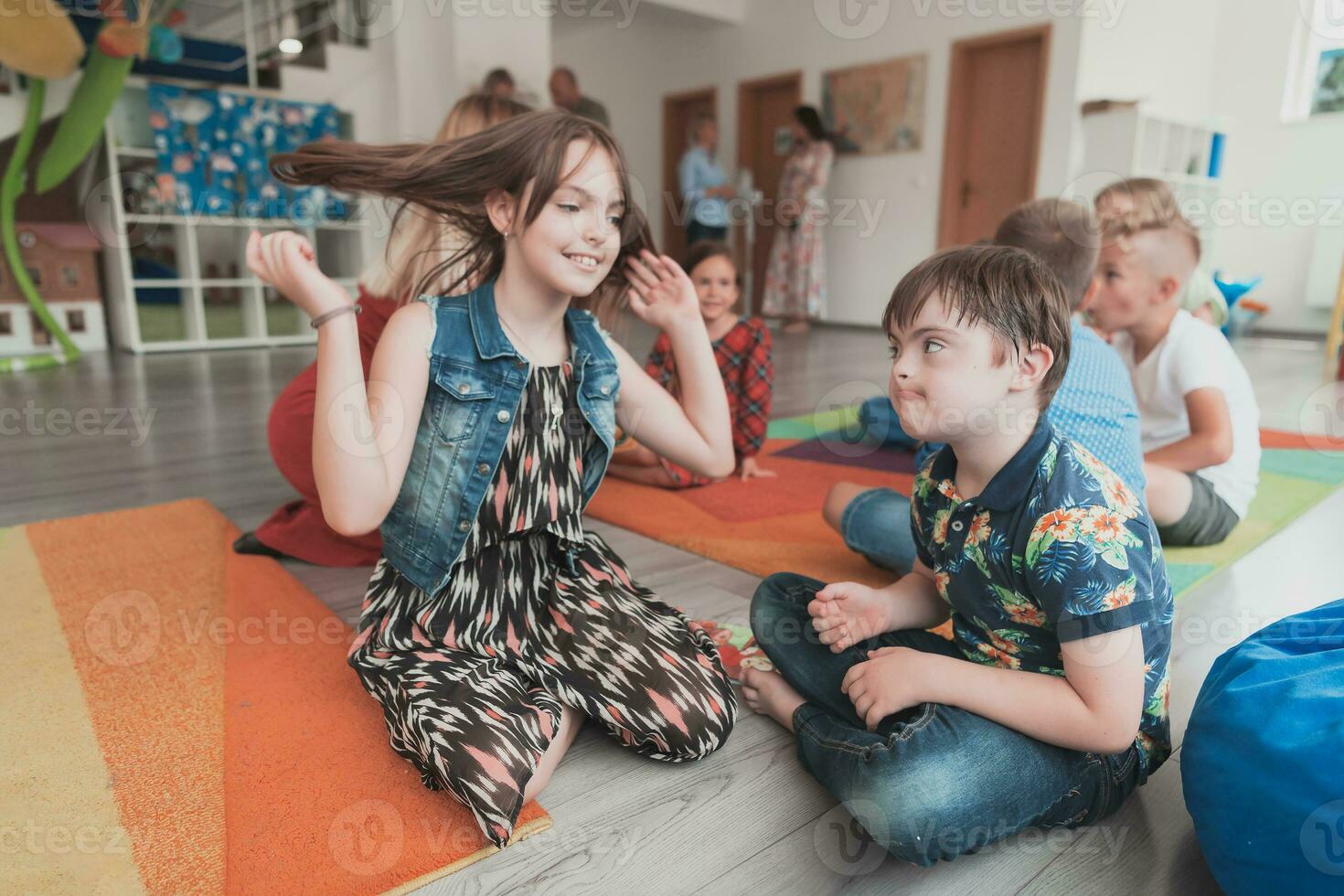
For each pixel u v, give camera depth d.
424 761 0.82
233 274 4.87
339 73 4.69
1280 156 5.45
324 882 0.73
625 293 1.04
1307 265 5.40
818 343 5.08
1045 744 0.76
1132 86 5.16
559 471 0.96
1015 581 0.77
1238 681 0.77
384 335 0.89
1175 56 5.39
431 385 0.89
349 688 1.07
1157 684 0.81
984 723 0.76
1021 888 0.76
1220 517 1.58
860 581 1.44
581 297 1.03
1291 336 5.34
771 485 2.07
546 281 0.87
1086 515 0.72
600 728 1.00
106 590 1.39
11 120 4.02
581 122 0.87
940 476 0.86
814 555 1.56
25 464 2.25
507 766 0.78
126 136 4.30
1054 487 0.74
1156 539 0.78
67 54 3.68
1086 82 4.89
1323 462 2.30
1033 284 0.73
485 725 0.80
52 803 0.84
